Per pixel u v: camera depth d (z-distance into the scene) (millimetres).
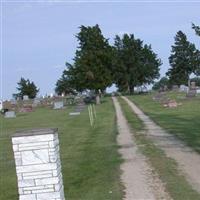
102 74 82688
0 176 17453
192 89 79312
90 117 44094
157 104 60688
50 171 9953
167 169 15750
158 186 13312
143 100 76438
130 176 15016
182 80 130500
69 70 84938
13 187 15203
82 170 16891
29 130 10156
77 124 39875
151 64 135375
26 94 125875
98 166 17453
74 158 20094
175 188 12938
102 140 26125
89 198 12484
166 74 134250
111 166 17203
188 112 42969
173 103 54031
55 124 42375
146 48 135500
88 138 27906
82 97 92188
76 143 25828
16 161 9969
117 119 41594
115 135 28156
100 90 85750
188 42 131375
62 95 112750
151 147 21516
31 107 77500
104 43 85688
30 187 9984
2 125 47344
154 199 11914
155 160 17719
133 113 48062
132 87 134625
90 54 82875
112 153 20578
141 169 16078
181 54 131250
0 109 79875
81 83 82688
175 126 30812
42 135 9906
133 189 13156
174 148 20797
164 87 131000
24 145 9938
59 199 10008
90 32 85750
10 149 26047
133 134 27906
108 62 84562
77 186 14164
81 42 86500
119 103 74062
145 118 39969
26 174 9977
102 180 14719
